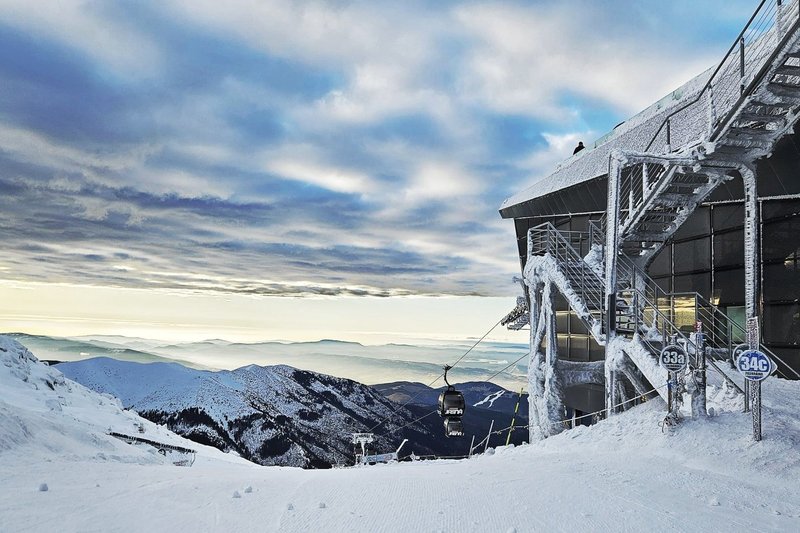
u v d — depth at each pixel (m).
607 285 18.41
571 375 21.62
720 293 20.64
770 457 9.83
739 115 14.70
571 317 30.34
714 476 9.20
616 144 26.17
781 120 14.95
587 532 6.03
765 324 18.77
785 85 13.48
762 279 18.94
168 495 7.97
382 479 9.70
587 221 28.36
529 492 8.00
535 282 23.52
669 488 8.32
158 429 28.23
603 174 24.73
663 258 23.69
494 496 7.80
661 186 17.67
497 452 16.61
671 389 12.55
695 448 10.98
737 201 19.92
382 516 6.73
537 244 24.61
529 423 22.41
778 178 17.75
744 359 10.81
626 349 16.73
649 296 23.84
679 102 22.53
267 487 8.80
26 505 7.05
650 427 12.99
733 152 16.28
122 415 26.95
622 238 20.00
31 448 12.23
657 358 15.29
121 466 11.75
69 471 10.20
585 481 8.78
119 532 5.98
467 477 9.66
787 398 13.54
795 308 17.88
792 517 7.03
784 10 13.27
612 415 17.02
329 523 6.41
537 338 22.83
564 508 7.04
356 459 30.06
